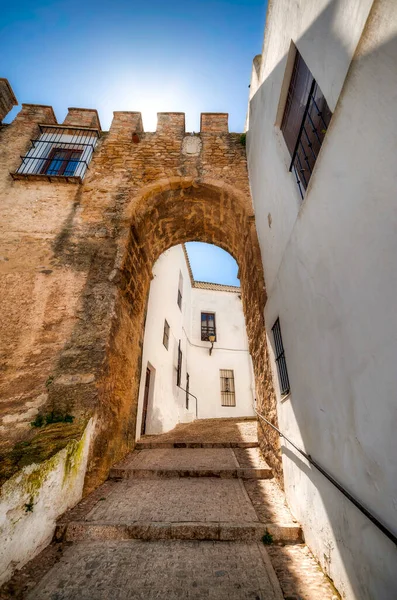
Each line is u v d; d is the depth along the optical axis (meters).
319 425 1.85
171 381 8.14
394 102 1.06
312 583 1.61
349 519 1.46
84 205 4.88
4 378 3.19
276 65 3.11
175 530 2.09
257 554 1.89
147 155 5.69
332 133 1.58
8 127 5.72
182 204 5.59
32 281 3.96
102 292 3.93
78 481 2.62
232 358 12.27
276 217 3.20
